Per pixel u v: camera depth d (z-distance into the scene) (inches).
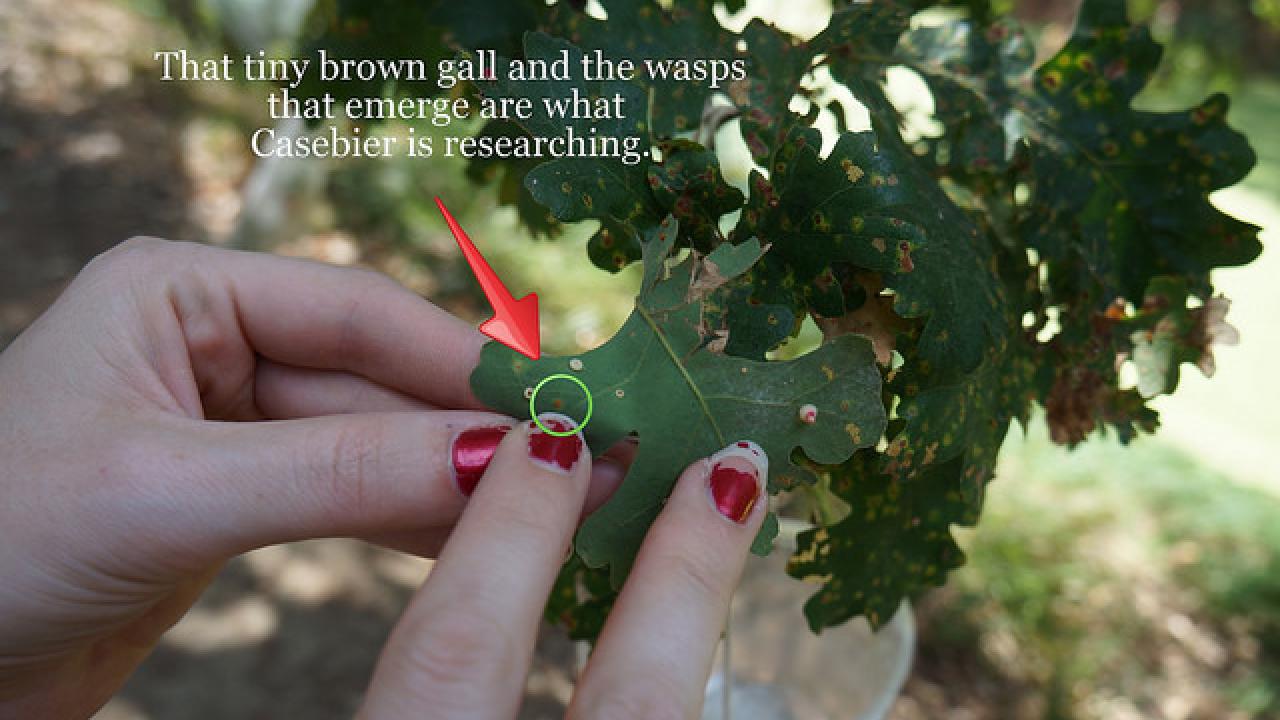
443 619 7.4
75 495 8.9
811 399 8.6
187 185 45.6
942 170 10.5
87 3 59.4
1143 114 9.9
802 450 9.2
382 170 43.1
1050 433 10.6
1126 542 31.0
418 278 39.5
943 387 8.6
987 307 8.8
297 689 24.9
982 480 9.0
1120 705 26.0
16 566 9.0
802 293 8.7
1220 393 42.6
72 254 40.3
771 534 8.7
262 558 28.4
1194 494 33.0
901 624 12.8
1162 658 27.4
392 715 7.2
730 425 8.7
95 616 9.6
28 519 8.9
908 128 11.4
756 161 9.5
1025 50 10.2
